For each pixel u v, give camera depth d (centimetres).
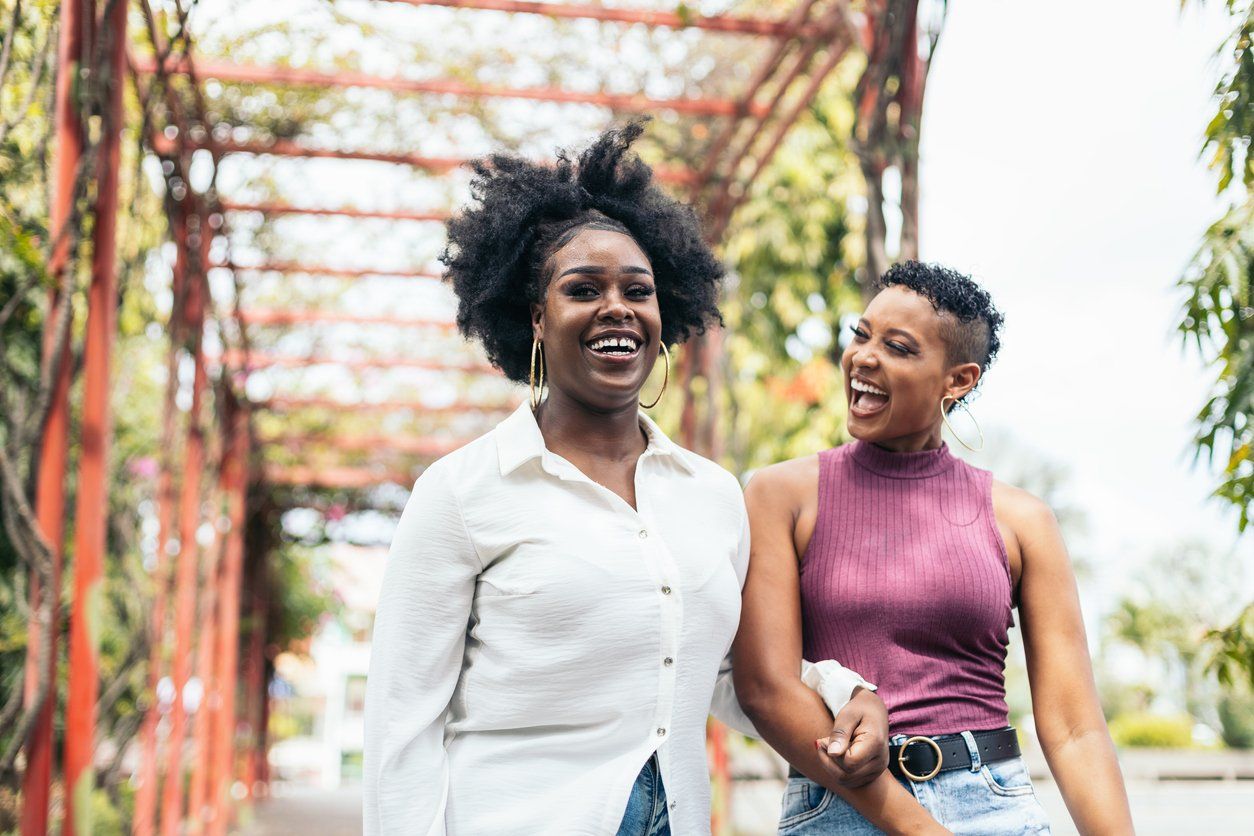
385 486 1211
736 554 217
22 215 419
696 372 734
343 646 3016
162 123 570
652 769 199
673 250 235
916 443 233
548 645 198
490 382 989
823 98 849
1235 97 262
